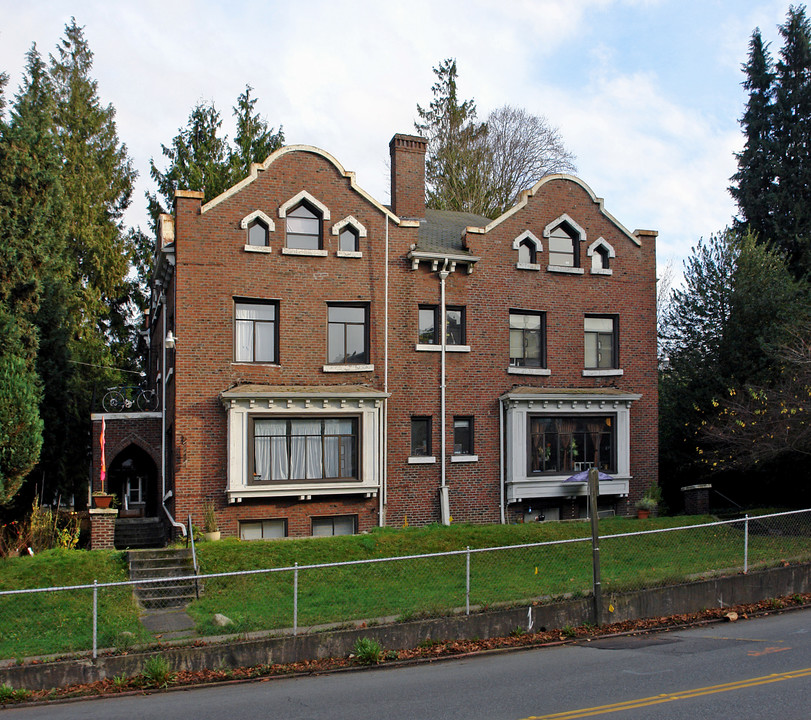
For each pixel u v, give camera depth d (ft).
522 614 47.62
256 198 77.77
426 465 81.15
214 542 67.31
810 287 92.17
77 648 42.52
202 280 75.51
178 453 73.36
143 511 106.22
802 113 124.77
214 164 135.85
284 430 75.51
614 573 57.31
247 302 77.71
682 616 51.08
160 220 84.58
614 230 90.48
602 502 87.15
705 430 87.97
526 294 86.33
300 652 43.01
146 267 140.87
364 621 45.96
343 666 41.98
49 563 61.21
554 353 86.99
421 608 48.11
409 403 81.15
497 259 85.46
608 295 89.56
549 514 84.99
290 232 79.41
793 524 65.16
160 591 56.90
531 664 40.52
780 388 79.46
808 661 37.70
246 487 72.95
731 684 33.96
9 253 69.36
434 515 80.84
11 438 62.13
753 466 85.40
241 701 35.35
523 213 86.99
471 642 45.75
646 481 88.84
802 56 125.29
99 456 82.33
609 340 90.17
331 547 66.69
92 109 135.23
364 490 76.54
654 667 38.17
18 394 62.59
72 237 123.65
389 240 81.97
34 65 131.13
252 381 76.33
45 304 93.40
